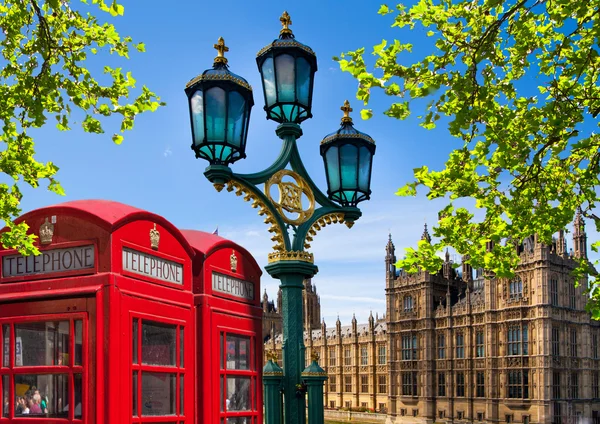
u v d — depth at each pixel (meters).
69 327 6.47
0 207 12.82
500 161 10.65
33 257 6.85
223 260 8.66
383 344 117.19
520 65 11.79
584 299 85.25
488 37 9.45
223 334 8.34
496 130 10.18
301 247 8.35
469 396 89.19
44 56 9.84
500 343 84.94
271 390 7.81
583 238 86.19
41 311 6.59
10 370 6.61
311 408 7.73
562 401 79.56
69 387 6.31
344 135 9.18
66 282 6.54
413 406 98.44
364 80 8.95
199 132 7.59
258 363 9.20
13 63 10.91
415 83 9.59
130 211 6.98
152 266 7.10
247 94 7.69
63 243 6.67
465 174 12.04
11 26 10.46
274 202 8.09
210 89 7.46
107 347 6.22
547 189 12.47
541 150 10.77
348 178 9.19
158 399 7.02
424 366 96.94
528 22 11.68
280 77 8.41
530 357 80.88
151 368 6.84
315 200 8.91
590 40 11.88
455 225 13.15
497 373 85.00
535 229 13.13
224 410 8.15
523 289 83.12
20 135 11.56
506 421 82.56
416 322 100.12
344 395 125.44
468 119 9.59
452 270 103.38
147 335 6.96
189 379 7.50
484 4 10.13
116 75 10.30
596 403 83.94
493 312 86.25
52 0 9.05
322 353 132.25
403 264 13.20
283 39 8.55
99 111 10.28
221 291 8.53
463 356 91.88
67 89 10.20
